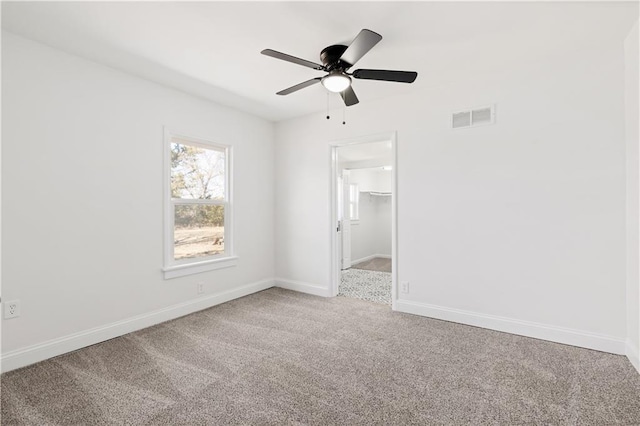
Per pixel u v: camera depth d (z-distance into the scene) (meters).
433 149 3.21
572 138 2.55
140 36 2.24
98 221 2.66
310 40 2.30
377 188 7.82
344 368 2.22
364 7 1.92
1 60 2.16
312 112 4.03
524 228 2.76
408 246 3.37
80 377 2.11
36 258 2.32
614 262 2.41
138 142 2.94
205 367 2.24
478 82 2.96
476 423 1.66
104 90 2.70
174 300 3.25
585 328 2.52
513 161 2.80
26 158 2.27
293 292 4.21
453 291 3.12
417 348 2.53
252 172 4.15
